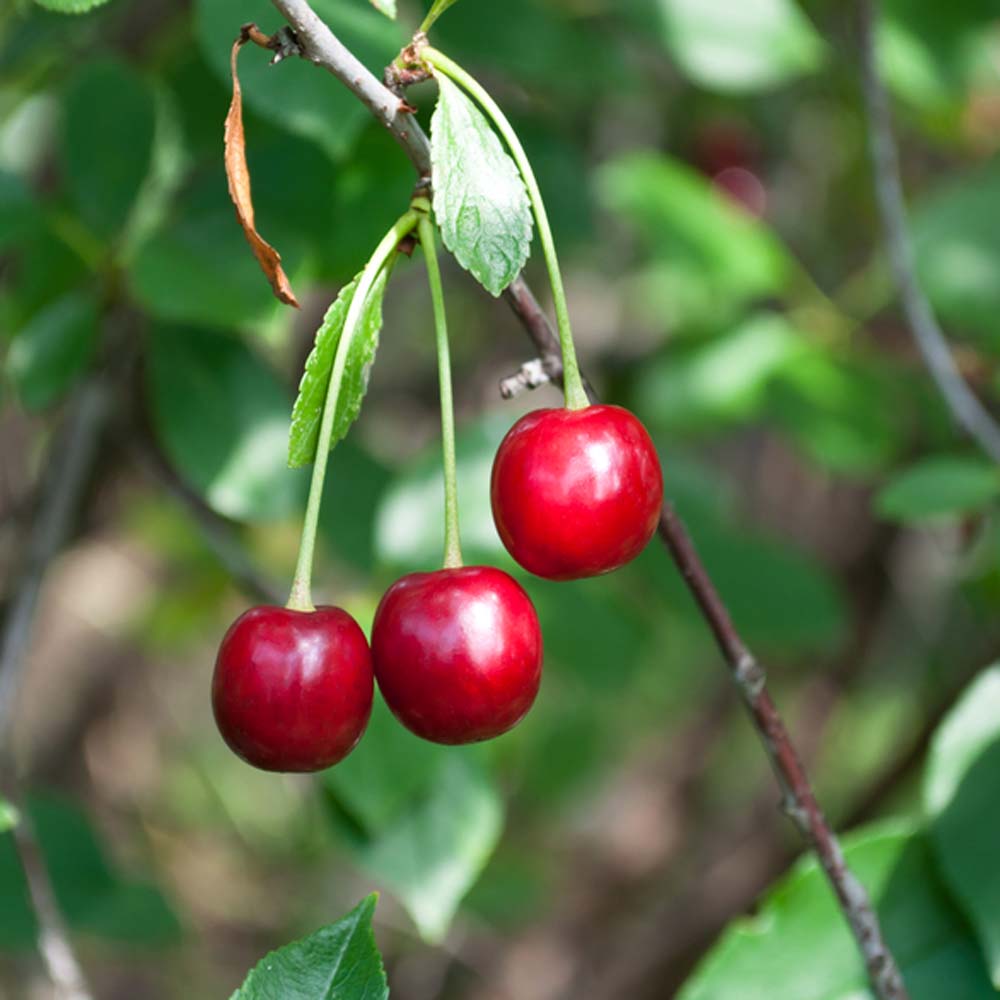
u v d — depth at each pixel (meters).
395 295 0.98
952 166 0.91
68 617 0.99
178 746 1.18
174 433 0.54
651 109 0.88
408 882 0.52
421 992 0.99
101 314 0.55
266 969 0.42
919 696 0.91
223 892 1.08
